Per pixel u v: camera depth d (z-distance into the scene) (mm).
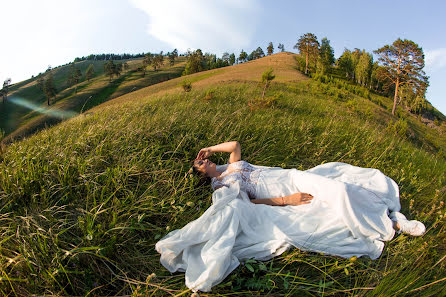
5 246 2258
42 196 2814
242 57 119750
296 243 2549
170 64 109938
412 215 3484
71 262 2221
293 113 9227
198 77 48406
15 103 69000
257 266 2439
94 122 5102
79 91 76438
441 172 5590
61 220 2510
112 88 78375
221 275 2193
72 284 2139
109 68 84312
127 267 2400
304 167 4555
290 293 2232
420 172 5133
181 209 2816
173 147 4039
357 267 2549
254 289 2297
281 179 3277
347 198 2723
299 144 5105
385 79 45219
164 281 2295
